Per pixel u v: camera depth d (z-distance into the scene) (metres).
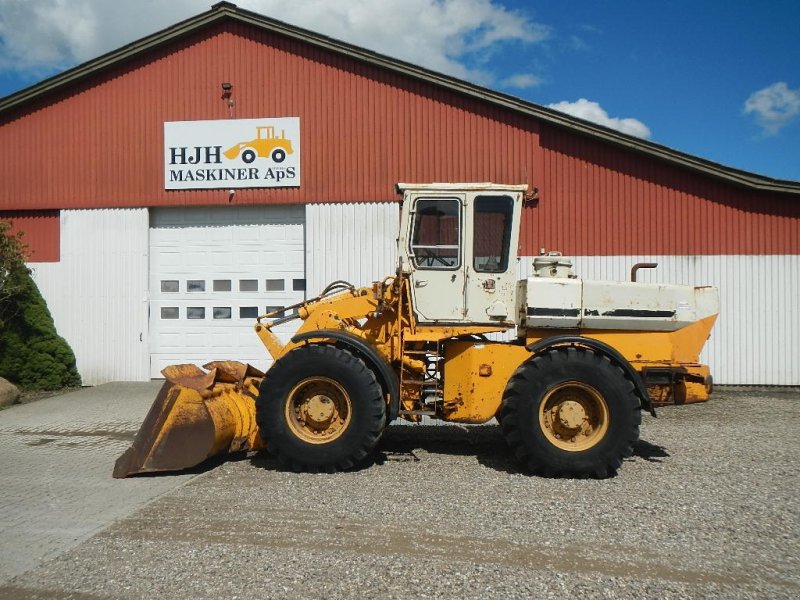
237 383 6.27
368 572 3.46
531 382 5.37
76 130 12.11
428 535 4.00
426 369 6.01
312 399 5.63
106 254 12.07
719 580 3.37
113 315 12.05
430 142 11.59
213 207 12.05
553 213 11.54
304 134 11.77
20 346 11.33
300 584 3.33
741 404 9.55
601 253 11.48
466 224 5.94
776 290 11.23
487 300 5.95
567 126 11.34
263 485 5.15
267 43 11.80
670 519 4.29
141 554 3.75
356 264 11.70
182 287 12.12
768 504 4.61
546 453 5.30
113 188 12.05
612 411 5.30
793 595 3.20
